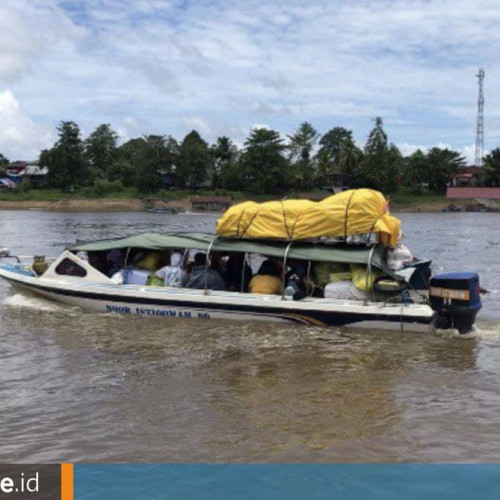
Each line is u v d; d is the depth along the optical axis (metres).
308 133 108.25
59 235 38.25
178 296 10.82
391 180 102.25
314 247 10.55
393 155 105.19
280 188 101.56
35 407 6.73
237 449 5.66
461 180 109.38
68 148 101.75
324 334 9.94
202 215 81.75
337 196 10.55
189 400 6.96
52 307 11.80
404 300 10.09
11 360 8.51
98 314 11.32
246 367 8.24
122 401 6.92
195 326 10.44
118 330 10.20
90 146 118.31
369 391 7.28
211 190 103.38
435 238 37.38
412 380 7.70
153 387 7.41
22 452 5.64
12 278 12.68
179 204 93.94
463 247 30.33
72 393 7.19
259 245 10.80
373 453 5.58
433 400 6.98
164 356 8.74
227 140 110.50
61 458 5.52
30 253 25.70
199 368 8.19
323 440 5.86
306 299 10.43
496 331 10.26
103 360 8.54
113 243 12.01
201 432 6.06
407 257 10.80
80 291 11.51
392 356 8.77
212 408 6.71
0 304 12.08
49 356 8.71
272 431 6.08
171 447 5.73
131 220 63.41
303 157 107.00
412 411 6.62
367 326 10.07
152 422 6.32
